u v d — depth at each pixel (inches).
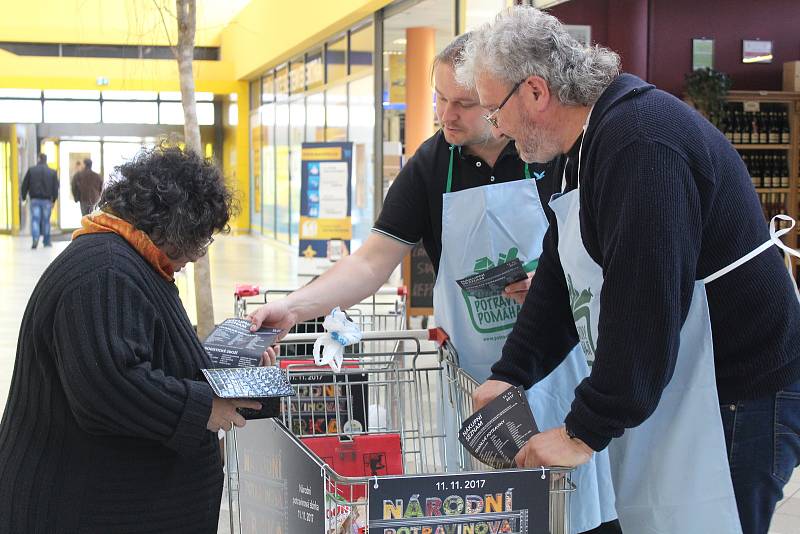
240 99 987.9
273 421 83.9
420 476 73.5
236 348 95.8
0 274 601.3
